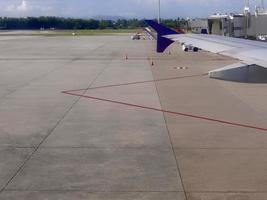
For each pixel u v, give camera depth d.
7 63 35.56
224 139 12.06
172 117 14.98
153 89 21.17
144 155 10.72
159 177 9.18
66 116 15.27
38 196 8.27
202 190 8.42
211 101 17.86
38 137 12.54
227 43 13.32
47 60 38.25
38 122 14.41
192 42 14.45
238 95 19.30
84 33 134.25
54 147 11.52
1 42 74.94
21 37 100.44
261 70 10.95
